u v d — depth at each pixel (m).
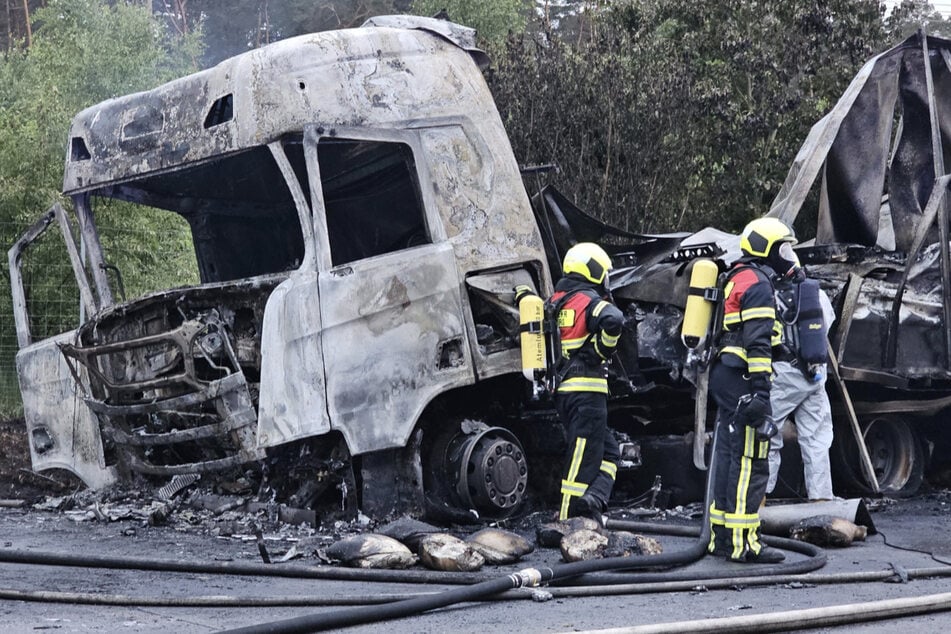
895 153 10.51
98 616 4.85
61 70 18.42
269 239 9.57
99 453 8.86
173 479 8.62
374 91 7.95
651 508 8.88
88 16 19.20
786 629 4.73
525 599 5.38
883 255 9.81
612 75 15.62
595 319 7.43
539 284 8.51
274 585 5.77
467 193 8.21
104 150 8.63
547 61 15.59
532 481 9.02
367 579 5.91
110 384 8.34
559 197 9.37
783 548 7.07
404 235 9.04
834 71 17.34
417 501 7.77
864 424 9.95
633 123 15.55
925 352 9.72
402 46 8.20
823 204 10.47
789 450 9.02
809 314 8.25
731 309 6.62
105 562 6.11
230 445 8.15
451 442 8.12
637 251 9.71
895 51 10.15
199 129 7.99
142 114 8.40
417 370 7.75
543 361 7.79
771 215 9.93
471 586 5.24
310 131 7.61
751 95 17.39
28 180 14.24
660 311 8.96
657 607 5.23
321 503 8.26
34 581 5.66
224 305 8.08
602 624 4.77
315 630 4.53
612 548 6.27
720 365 6.69
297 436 7.52
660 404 9.50
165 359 8.43
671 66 16.39
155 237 12.88
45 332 13.20
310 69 7.75
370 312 7.64
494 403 8.57
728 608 5.20
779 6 17.59
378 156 8.58
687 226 16.80
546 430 8.79
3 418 12.64
